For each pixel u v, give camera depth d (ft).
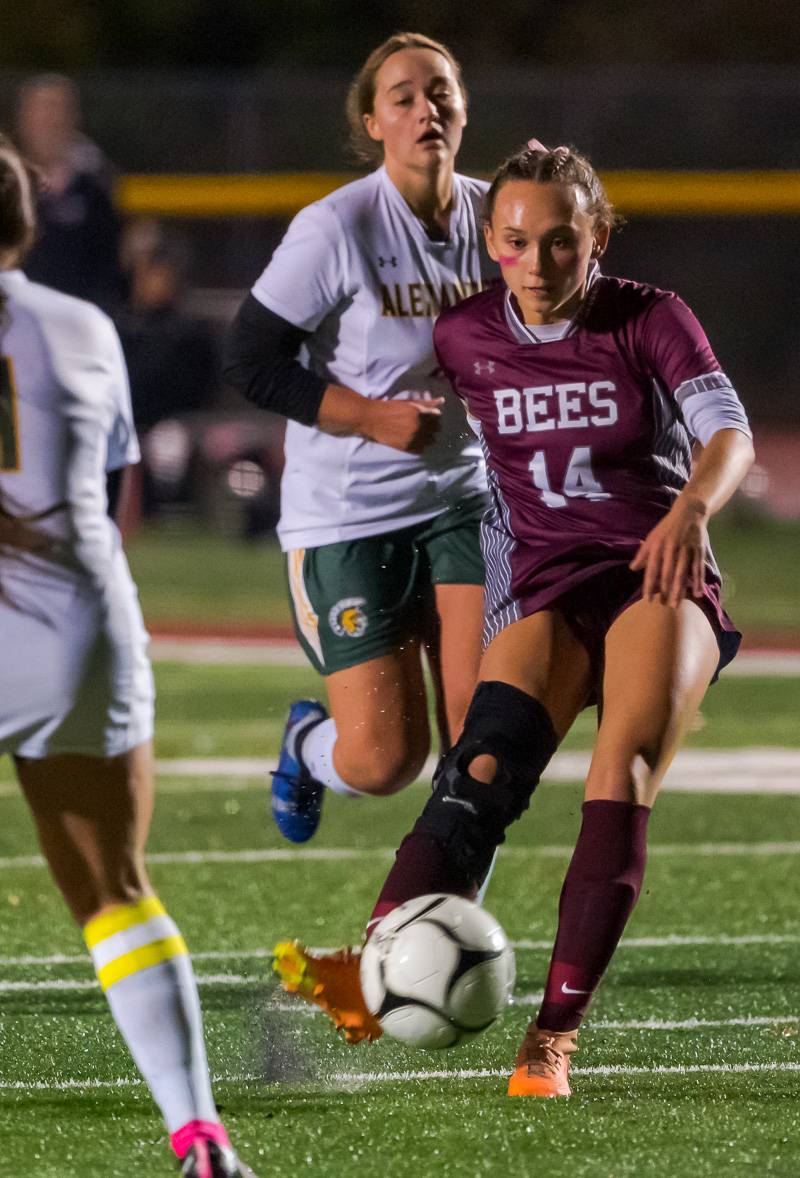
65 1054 52.90
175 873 80.28
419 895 48.49
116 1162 42.73
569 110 258.78
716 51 347.56
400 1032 46.42
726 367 304.30
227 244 260.21
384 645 62.69
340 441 62.18
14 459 38.96
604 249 53.31
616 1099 48.11
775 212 249.14
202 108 255.50
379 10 352.69
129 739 39.99
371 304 61.16
